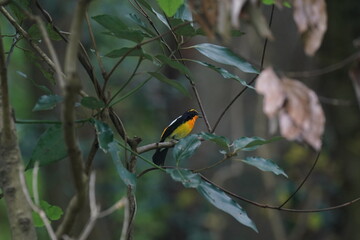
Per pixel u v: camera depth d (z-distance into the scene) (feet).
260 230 51.01
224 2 8.91
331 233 50.01
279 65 47.85
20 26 15.39
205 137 13.25
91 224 10.07
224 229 54.08
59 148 12.69
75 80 8.81
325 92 46.91
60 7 49.06
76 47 9.11
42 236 43.88
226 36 8.89
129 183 11.72
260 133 51.31
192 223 58.80
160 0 12.37
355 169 46.50
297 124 8.16
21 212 10.87
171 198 60.54
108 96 13.41
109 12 56.39
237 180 51.80
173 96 59.52
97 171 56.49
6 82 11.02
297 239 49.62
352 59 12.98
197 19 9.22
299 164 49.96
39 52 14.69
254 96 52.75
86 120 12.55
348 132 46.09
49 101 11.72
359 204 46.73
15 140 11.20
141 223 60.90
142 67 61.62
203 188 12.55
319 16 8.93
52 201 53.52
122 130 14.07
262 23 8.68
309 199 49.93
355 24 43.98
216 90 54.44
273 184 50.70
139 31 11.93
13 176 11.02
